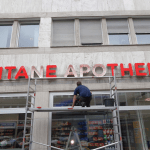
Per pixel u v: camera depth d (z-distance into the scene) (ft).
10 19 23.44
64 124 18.69
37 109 15.16
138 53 21.25
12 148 18.08
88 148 18.03
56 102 19.53
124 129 18.63
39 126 18.25
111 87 19.80
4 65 20.76
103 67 20.35
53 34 23.07
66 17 23.39
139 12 23.48
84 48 21.56
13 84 19.97
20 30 23.63
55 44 22.68
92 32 23.25
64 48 21.54
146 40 23.09
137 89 20.13
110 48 21.53
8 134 18.54
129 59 21.02
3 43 22.90
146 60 20.99
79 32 23.16
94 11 23.57
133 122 18.92
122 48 21.50
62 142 18.10
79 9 23.65
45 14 23.39
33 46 22.94
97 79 20.12
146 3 23.90
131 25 23.24
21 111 19.20
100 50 21.45
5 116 19.11
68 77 18.66
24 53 21.29
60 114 19.01
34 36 23.44
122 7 23.72
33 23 23.93
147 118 19.16
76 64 20.84
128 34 23.32
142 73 19.89
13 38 22.43
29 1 23.93
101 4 23.88
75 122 18.81
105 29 23.02
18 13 23.40
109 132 18.58
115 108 15.37
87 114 19.13
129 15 23.44
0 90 19.71
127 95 19.93
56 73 20.47
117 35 23.35
